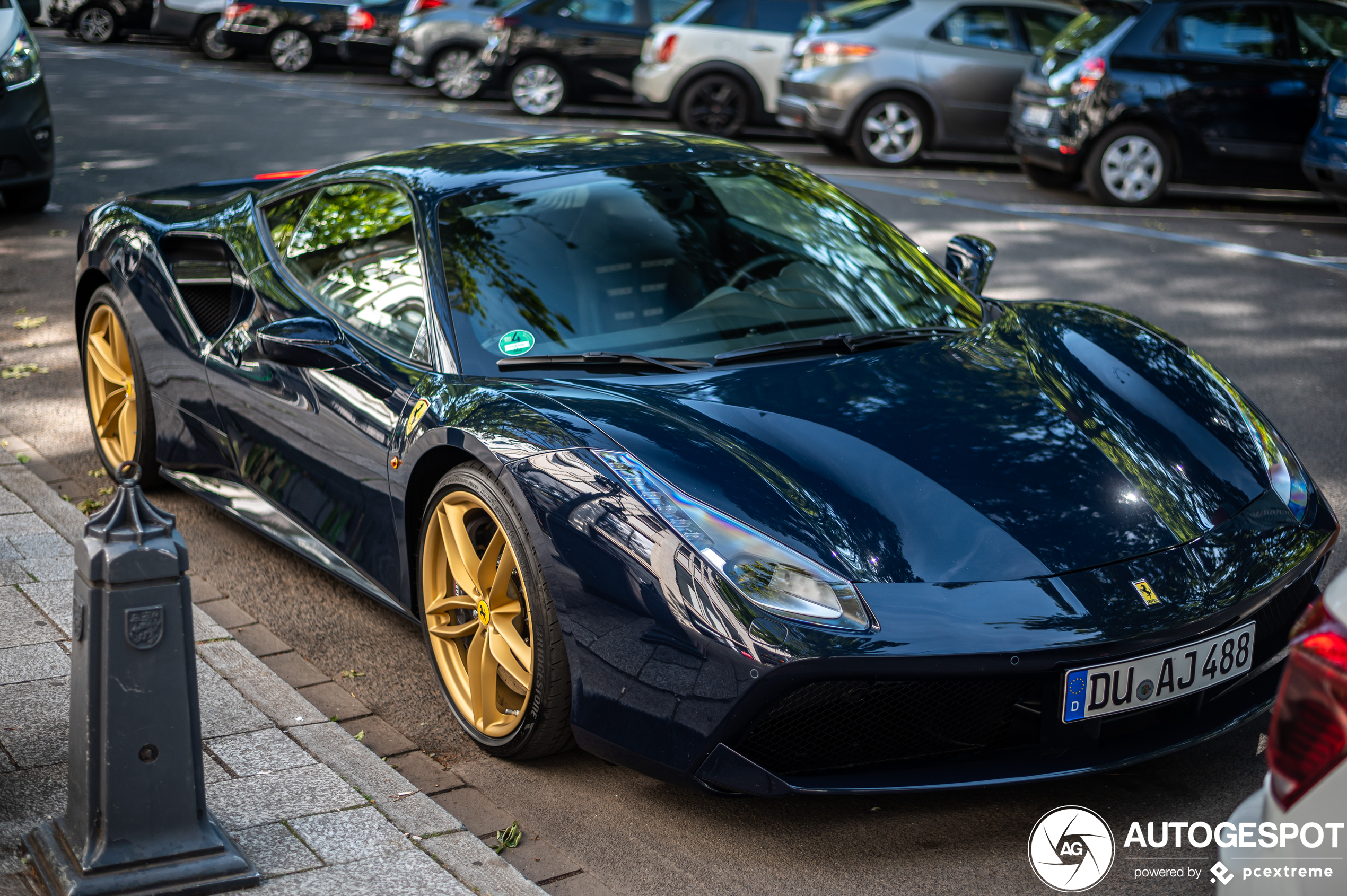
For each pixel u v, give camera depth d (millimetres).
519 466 2863
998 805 2867
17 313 7074
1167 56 10352
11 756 2883
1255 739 3131
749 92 14070
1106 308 3961
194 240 4430
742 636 2504
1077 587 2631
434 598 3254
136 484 2320
